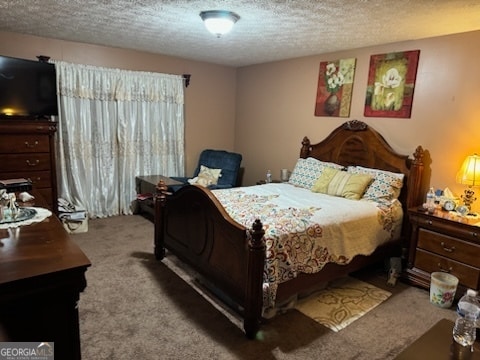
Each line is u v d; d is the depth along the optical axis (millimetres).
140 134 4840
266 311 2439
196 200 2709
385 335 2322
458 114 3133
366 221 2957
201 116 5465
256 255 2094
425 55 3326
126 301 2605
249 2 2537
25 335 1216
